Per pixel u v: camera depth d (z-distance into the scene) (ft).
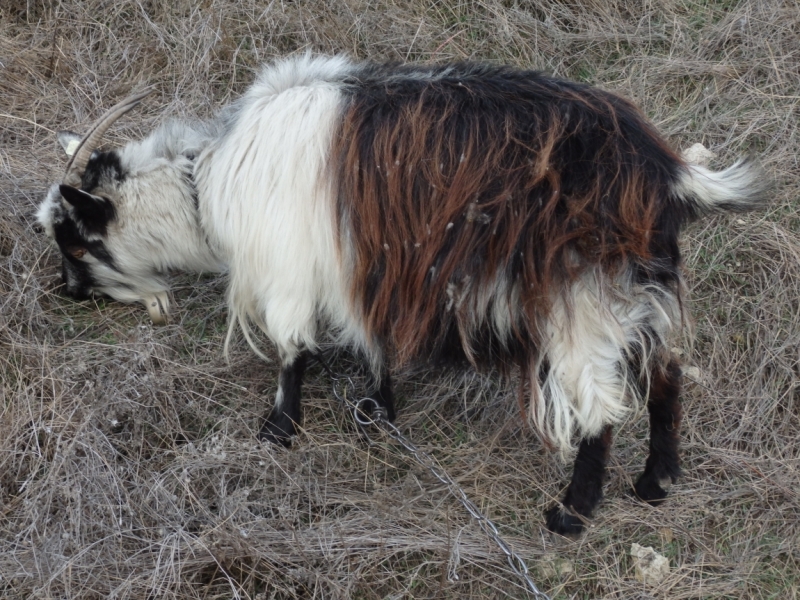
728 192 8.61
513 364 8.61
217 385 9.73
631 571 8.88
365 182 8.52
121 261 9.69
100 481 8.92
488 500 9.21
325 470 9.25
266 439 9.46
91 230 9.50
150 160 9.44
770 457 9.46
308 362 9.78
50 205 9.59
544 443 8.75
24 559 8.56
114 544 8.65
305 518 9.08
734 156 11.37
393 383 9.96
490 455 9.47
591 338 8.41
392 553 8.75
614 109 8.50
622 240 8.23
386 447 9.46
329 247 8.75
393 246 8.48
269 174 8.83
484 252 8.28
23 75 11.76
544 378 8.65
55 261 10.31
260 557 8.61
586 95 8.61
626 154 8.32
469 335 8.49
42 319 9.96
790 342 10.00
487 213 8.25
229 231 9.08
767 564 8.89
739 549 8.96
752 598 8.71
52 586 8.43
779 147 11.41
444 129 8.46
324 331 9.37
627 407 9.01
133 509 8.83
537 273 8.22
